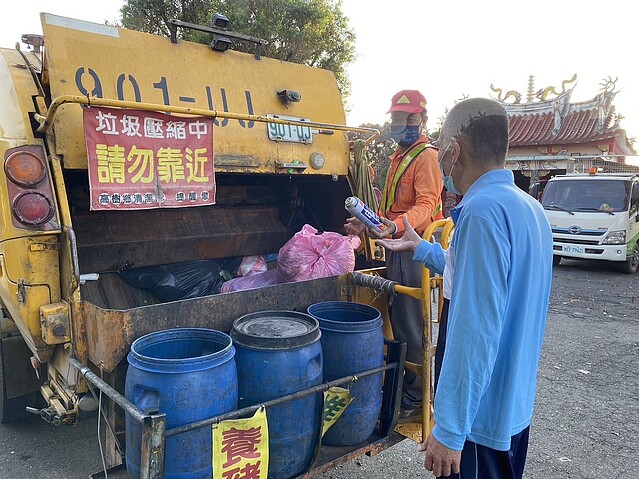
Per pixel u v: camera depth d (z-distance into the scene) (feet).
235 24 35.91
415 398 9.31
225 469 6.37
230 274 12.57
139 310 7.02
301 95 11.93
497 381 5.59
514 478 5.87
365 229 11.33
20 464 10.47
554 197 38.24
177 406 6.16
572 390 14.73
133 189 8.32
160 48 10.11
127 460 6.49
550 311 24.36
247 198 13.14
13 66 8.86
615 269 37.47
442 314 7.69
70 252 7.50
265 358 7.06
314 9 38.19
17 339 11.02
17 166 7.52
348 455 7.92
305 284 9.01
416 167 10.31
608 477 10.41
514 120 63.31
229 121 10.53
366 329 8.10
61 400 8.27
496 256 5.13
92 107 7.88
